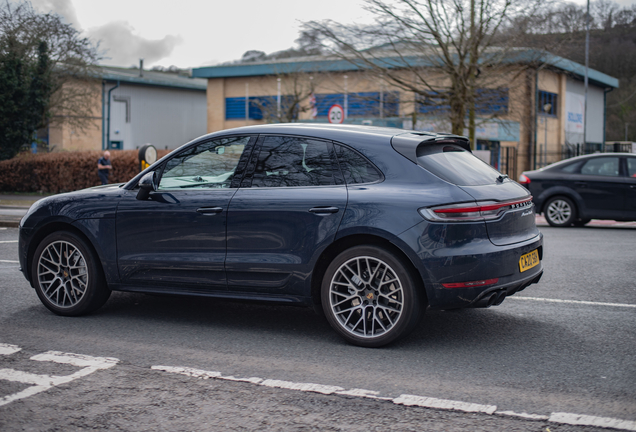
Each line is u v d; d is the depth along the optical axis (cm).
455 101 1847
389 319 443
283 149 486
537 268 486
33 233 559
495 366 409
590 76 3853
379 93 2125
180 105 5184
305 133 483
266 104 4031
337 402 347
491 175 481
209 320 538
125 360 425
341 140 470
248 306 592
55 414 333
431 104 1917
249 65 4056
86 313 550
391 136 465
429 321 529
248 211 476
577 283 684
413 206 430
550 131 3556
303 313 564
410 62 1942
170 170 521
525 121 2075
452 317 542
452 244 423
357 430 310
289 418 326
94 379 387
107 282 535
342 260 451
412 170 445
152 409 339
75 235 541
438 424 317
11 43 2788
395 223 432
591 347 452
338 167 464
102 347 456
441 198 427
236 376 392
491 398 352
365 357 430
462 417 325
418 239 426
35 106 2820
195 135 5328
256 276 479
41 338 480
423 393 360
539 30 1873
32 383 380
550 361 420
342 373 396
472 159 496
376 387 371
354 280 455
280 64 3722
